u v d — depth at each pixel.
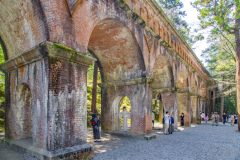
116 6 9.18
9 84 8.48
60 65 6.28
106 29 10.05
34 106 6.57
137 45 10.78
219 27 14.95
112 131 12.53
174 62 15.88
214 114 23.44
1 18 7.56
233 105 40.25
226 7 13.08
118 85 12.40
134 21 10.50
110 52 11.86
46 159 5.71
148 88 11.38
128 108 20.59
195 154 8.07
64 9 6.52
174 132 14.74
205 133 14.75
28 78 7.04
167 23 14.77
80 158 6.45
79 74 6.90
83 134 6.84
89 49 12.31
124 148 8.69
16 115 8.10
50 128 5.88
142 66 11.30
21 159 6.16
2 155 6.66
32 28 6.66
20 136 8.17
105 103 13.16
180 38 17.62
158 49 13.16
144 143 9.85
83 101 6.95
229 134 14.62
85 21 7.33
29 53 6.54
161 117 20.88
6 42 8.41
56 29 6.21
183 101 20.05
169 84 15.76
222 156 7.89
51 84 5.99
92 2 7.73
